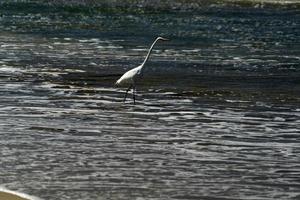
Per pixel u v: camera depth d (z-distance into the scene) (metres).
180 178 13.67
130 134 17.64
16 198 11.66
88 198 12.17
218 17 77.38
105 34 52.16
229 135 17.91
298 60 37.41
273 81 28.86
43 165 14.33
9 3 89.88
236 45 46.16
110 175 13.73
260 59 37.59
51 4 92.06
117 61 34.47
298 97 24.59
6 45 40.41
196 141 17.08
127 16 75.81
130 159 15.07
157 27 61.38
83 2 98.88
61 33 51.50
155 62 34.66
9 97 22.80
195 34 54.66
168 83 27.36
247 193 12.84
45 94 23.66
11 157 14.93
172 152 15.81
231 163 14.99
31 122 18.81
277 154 15.95
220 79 29.00
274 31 59.62
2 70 29.56
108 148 16.02
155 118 19.95
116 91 24.89
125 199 12.20
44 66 31.41
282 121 20.02
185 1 105.19
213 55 39.12
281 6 97.44
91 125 18.64
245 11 88.38
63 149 15.80
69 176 13.55
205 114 20.83
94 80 27.58
